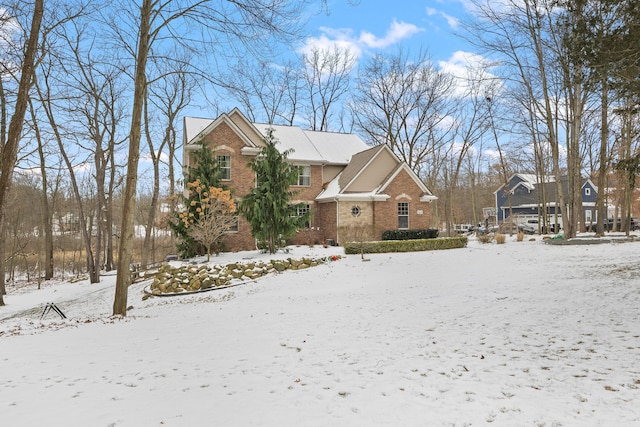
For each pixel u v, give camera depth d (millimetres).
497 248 22953
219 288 17594
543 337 6801
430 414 4016
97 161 25500
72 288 23609
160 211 38375
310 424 3846
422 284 14102
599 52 8727
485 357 5918
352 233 24609
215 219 20922
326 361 6031
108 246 30344
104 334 8695
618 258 16219
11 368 6004
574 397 4297
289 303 12445
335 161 31719
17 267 41500
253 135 30250
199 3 11266
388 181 28312
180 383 5184
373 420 3906
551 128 25141
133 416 4117
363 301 11758
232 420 3971
